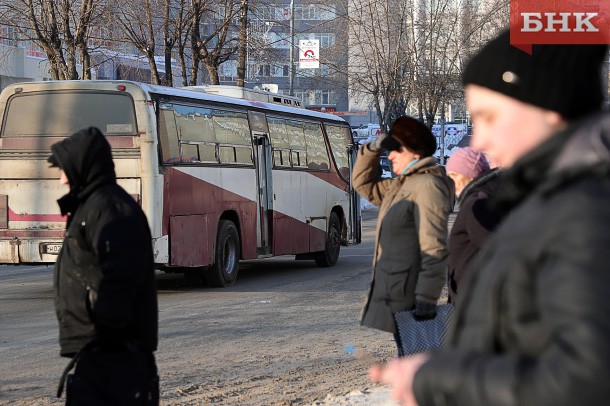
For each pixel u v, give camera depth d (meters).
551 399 1.93
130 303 5.13
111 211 5.18
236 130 21.55
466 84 2.36
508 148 2.29
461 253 6.63
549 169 2.18
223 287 20.45
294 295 18.70
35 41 34.62
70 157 5.24
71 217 5.32
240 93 23.23
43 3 34.19
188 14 39.25
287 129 24.22
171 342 12.78
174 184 18.77
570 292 1.97
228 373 10.39
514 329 2.12
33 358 11.62
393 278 6.96
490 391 2.03
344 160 27.67
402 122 7.06
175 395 9.12
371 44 57.94
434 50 59.09
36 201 18.47
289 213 23.89
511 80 2.25
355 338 12.95
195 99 19.97
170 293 19.27
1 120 18.72
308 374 10.19
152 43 37.81
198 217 19.61
